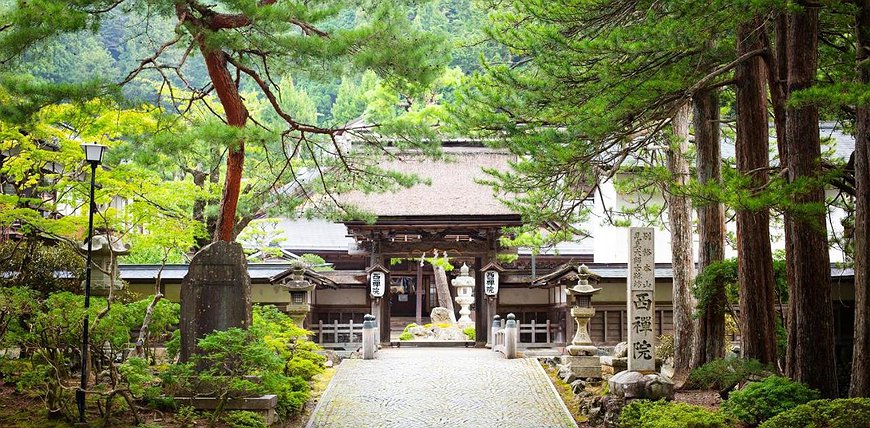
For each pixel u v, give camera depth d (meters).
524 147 18.06
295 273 27.58
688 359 21.09
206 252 17.08
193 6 17.70
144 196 24.03
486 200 33.94
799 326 15.30
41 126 19.88
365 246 35.03
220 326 16.91
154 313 18.50
